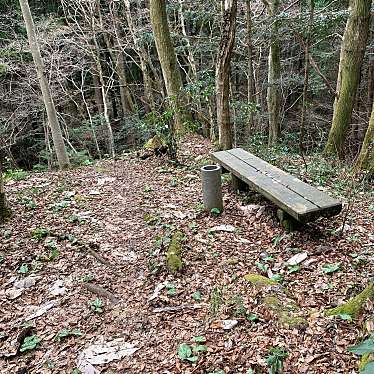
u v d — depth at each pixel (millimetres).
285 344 2568
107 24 13703
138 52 12820
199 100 9703
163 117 7559
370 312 2527
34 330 3152
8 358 2875
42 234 4648
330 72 13969
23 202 5746
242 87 16484
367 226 4266
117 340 2957
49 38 11703
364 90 14648
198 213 5062
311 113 13930
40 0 14312
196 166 7332
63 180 7109
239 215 4938
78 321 3223
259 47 11367
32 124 15023
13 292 3672
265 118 13953
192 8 12766
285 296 3111
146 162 8055
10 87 12312
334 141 8281
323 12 8758
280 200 3900
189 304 3277
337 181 6023
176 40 13922
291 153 8992
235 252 4039
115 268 3992
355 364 2264
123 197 5992
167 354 2738
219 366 2541
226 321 2936
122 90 15883
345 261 3541
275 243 4074
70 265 4074
